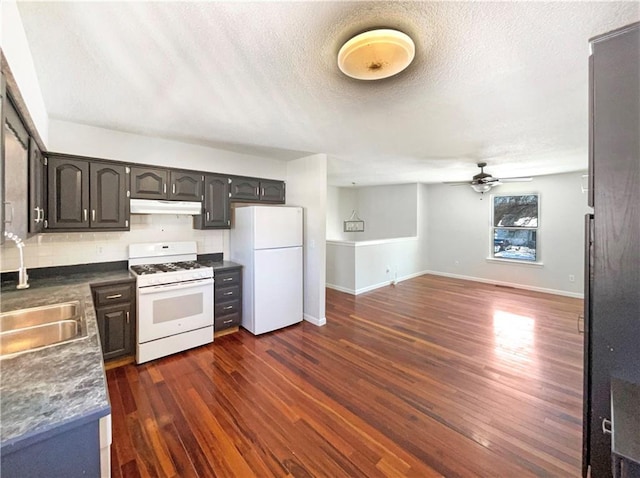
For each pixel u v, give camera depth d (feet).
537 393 7.95
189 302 10.29
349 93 6.51
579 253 17.57
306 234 13.34
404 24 4.23
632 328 3.27
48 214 8.21
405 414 7.11
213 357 9.93
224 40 4.60
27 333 5.28
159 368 9.14
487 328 12.69
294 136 9.92
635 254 3.23
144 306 9.30
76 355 4.03
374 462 5.73
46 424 2.70
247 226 11.89
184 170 10.69
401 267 22.16
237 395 7.82
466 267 22.49
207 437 6.33
